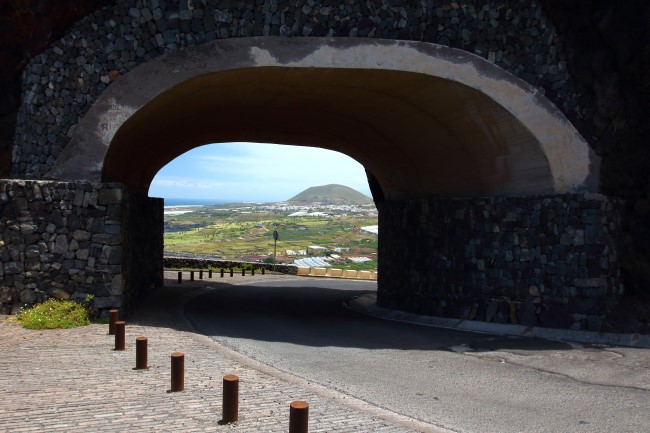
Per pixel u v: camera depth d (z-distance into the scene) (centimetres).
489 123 1439
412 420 669
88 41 1327
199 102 1583
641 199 1380
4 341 1043
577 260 1325
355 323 1609
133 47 1331
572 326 1317
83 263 1284
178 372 740
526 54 1411
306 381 857
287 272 3688
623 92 1363
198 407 670
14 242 1271
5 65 1370
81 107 1325
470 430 644
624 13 1317
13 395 697
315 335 1354
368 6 1373
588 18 1372
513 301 1420
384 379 899
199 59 1326
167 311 1636
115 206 1298
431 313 1664
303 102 1688
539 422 681
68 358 923
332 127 1978
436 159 1744
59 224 1283
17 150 1325
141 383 778
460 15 1398
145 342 867
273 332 1383
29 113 1319
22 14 1317
